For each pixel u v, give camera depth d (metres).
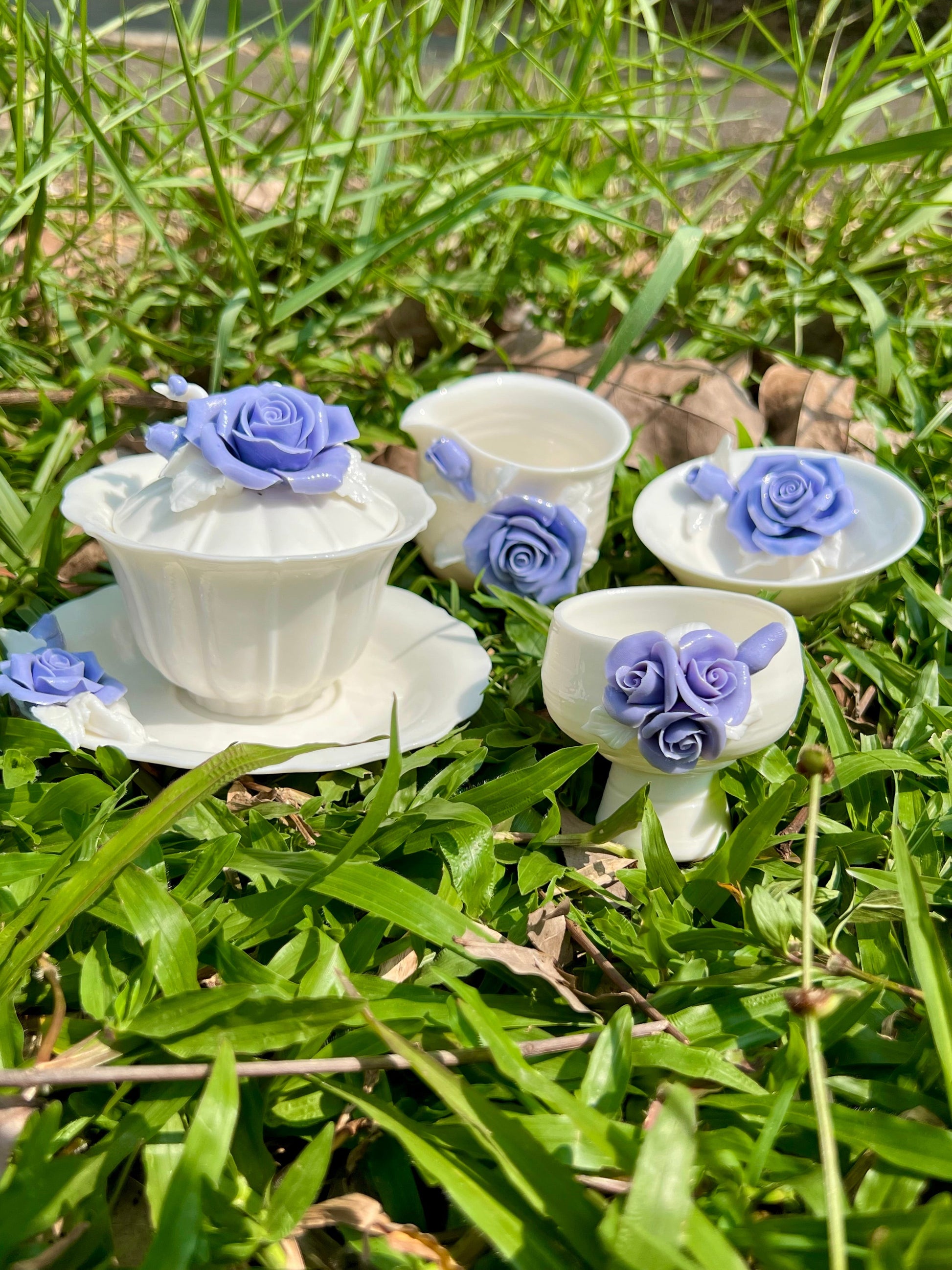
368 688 0.36
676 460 0.48
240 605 0.30
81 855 0.27
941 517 0.48
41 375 0.48
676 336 0.58
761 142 0.56
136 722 0.32
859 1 0.83
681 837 0.31
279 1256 0.19
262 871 0.26
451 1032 0.23
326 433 0.32
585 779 0.34
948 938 0.28
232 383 0.48
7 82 0.50
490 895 0.27
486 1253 0.20
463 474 0.40
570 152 0.61
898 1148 0.21
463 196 0.47
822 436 0.49
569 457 0.44
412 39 0.56
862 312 0.57
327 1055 0.22
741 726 0.28
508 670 0.39
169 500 0.31
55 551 0.39
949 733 0.34
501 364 0.51
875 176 0.64
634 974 0.27
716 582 0.37
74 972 0.24
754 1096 0.22
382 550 0.31
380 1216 0.20
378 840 0.28
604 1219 0.18
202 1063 0.21
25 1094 0.20
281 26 0.51
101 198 0.56
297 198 0.50
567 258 0.57
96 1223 0.19
